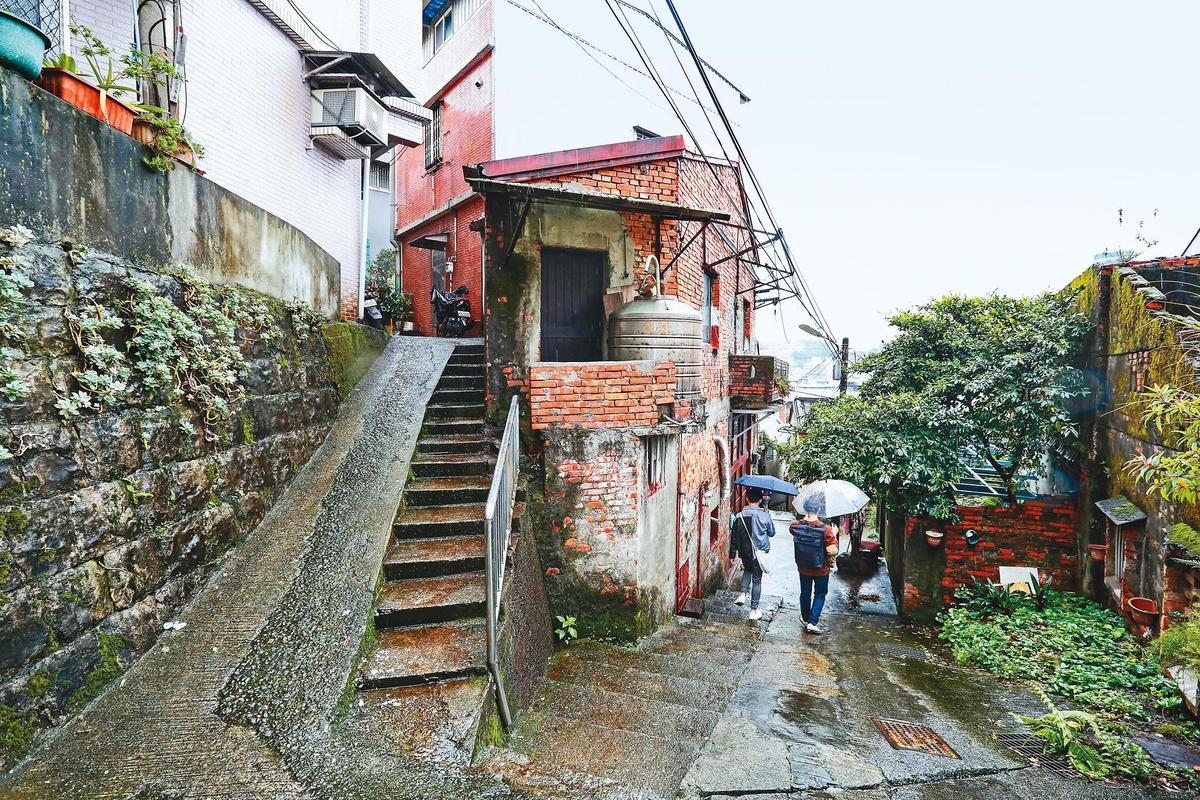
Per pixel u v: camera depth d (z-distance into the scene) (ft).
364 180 35.53
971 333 29.63
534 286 22.75
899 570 31.58
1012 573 27.25
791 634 24.89
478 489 18.22
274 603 12.94
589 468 19.54
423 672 11.68
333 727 10.11
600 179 24.54
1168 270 23.56
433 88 49.62
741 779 12.12
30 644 8.95
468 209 43.19
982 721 16.42
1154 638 19.66
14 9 12.84
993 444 28.35
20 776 8.48
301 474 18.26
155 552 11.79
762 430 65.72
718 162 32.58
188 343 13.21
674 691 16.25
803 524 25.36
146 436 11.76
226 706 10.21
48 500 9.45
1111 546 24.04
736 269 40.73
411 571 14.96
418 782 9.00
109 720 9.71
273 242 18.99
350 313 34.96
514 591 15.57
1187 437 13.76
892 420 28.60
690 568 27.32
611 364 19.66
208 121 23.94
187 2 22.70
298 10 28.60
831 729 15.16
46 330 9.79
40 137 10.07
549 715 14.21
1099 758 13.91
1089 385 25.96
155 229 13.07
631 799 9.33
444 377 25.22
